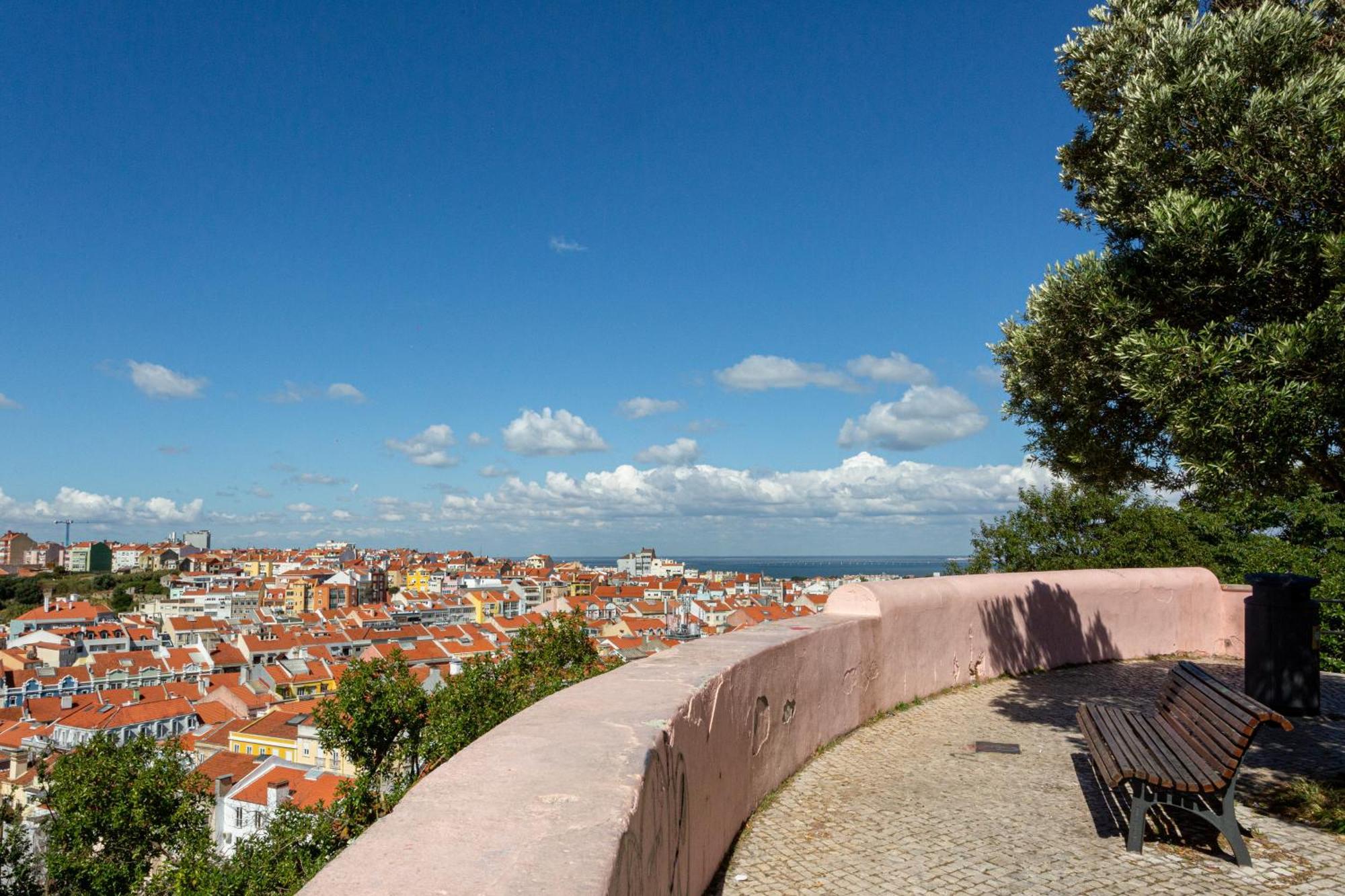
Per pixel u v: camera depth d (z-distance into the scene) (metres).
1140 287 4.90
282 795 39.47
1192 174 4.81
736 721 4.22
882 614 6.87
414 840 1.60
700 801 3.38
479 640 99.00
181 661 86.88
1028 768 5.43
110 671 81.50
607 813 1.77
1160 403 4.42
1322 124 4.18
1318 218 4.33
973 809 4.64
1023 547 15.34
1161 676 8.69
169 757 22.41
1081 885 3.65
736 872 3.78
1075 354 5.35
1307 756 5.70
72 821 20.53
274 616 131.00
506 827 1.68
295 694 77.88
